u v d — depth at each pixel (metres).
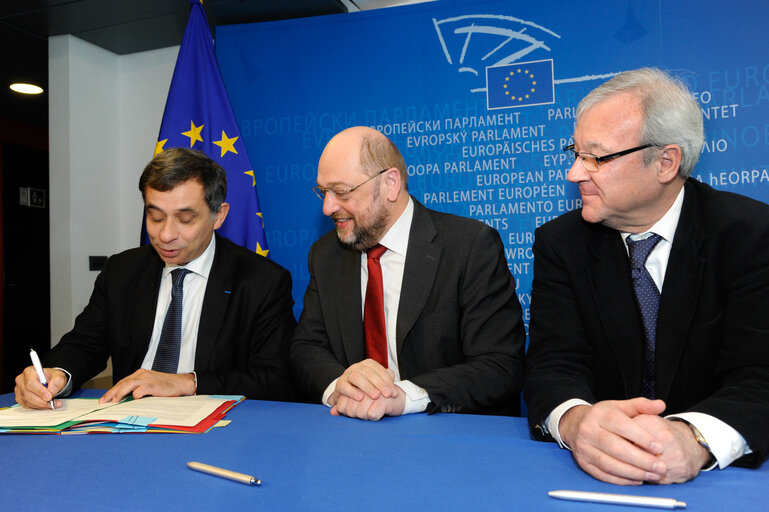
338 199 1.68
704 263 1.23
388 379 1.25
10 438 1.09
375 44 2.91
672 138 1.17
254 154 3.07
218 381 1.58
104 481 0.84
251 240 2.77
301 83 3.01
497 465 0.90
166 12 3.08
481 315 1.63
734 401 0.95
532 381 1.28
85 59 3.42
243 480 0.82
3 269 5.36
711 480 0.83
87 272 3.41
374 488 0.80
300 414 1.27
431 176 2.84
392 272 1.78
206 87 2.84
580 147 1.24
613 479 0.82
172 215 1.72
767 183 2.40
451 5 2.81
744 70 2.42
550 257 1.45
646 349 1.33
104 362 1.91
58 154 3.35
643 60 2.54
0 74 3.95
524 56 2.70
